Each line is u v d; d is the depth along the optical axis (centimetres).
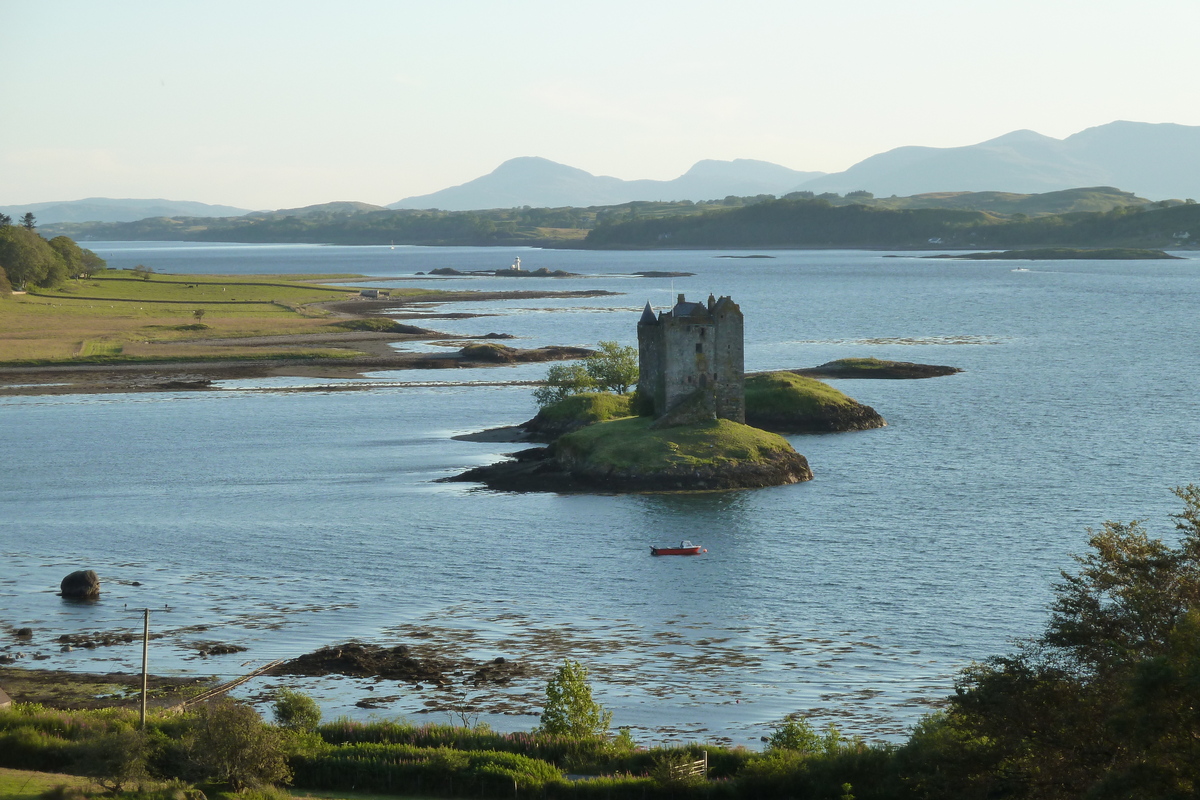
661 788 6088
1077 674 5647
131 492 14300
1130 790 4247
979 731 5347
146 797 5838
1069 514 12556
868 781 5950
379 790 6316
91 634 9131
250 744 6259
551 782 6169
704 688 7975
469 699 7769
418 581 10600
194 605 9912
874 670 8281
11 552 11650
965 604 9694
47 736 6600
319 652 8638
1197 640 4544
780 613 9600
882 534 11969
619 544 11750
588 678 8181
